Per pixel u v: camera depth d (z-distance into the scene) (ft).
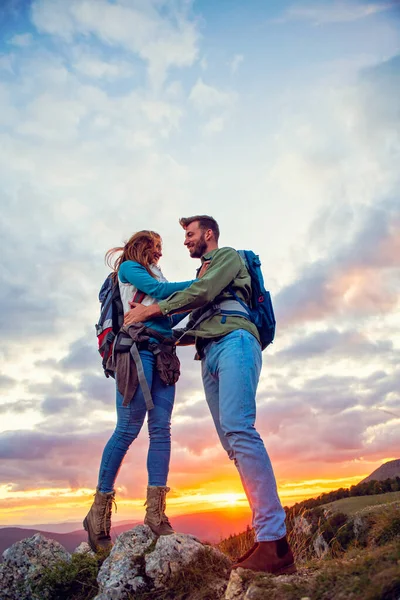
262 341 11.42
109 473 12.22
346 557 9.98
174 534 10.78
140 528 11.51
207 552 10.44
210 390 11.48
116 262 13.47
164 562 10.14
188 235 12.37
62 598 11.38
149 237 13.17
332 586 7.54
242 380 10.16
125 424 12.19
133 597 9.85
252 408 10.14
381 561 7.70
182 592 9.64
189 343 12.78
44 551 12.45
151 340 12.21
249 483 9.53
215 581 9.77
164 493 11.76
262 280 11.63
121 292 12.89
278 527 9.18
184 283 12.08
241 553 12.07
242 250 12.00
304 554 12.48
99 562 11.64
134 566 10.37
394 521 10.82
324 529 12.51
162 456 11.98
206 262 11.65
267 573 8.88
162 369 12.10
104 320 12.85
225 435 10.13
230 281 11.09
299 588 7.82
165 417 12.23
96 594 10.87
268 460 9.71
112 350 12.49
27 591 11.59
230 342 10.56
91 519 12.27
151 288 12.09
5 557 12.26
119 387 12.15
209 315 11.02
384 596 6.56
